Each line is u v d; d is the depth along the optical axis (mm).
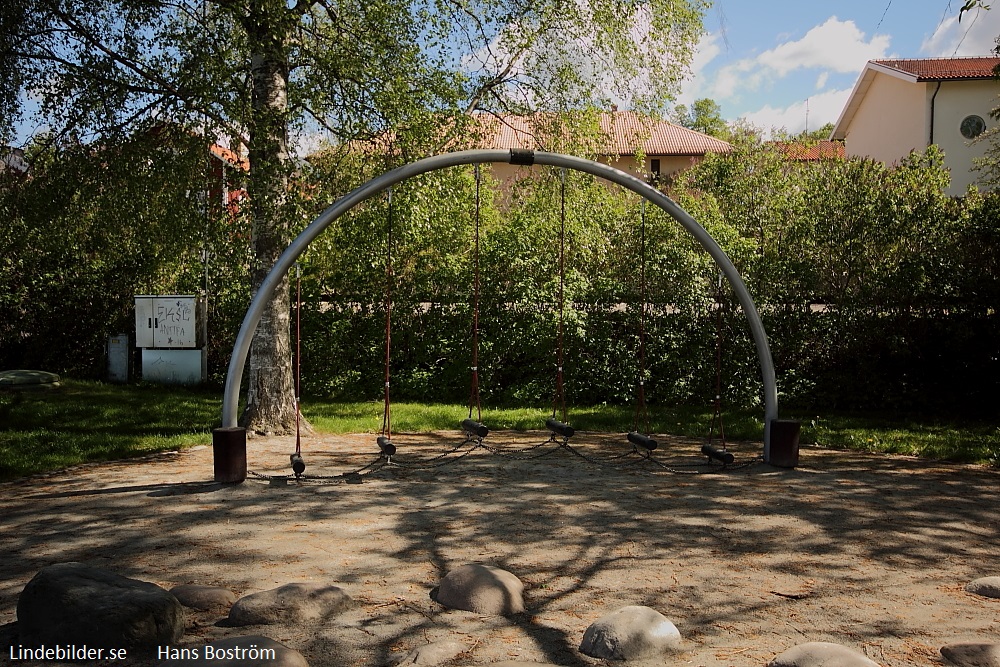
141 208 10156
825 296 13797
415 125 10133
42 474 8477
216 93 9359
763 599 4859
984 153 24641
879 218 13453
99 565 5453
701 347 13742
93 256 15422
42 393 13672
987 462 9133
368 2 10086
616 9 11258
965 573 5359
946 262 12867
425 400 14242
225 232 10062
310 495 7562
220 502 7273
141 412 12227
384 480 8227
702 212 14602
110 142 9812
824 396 13344
